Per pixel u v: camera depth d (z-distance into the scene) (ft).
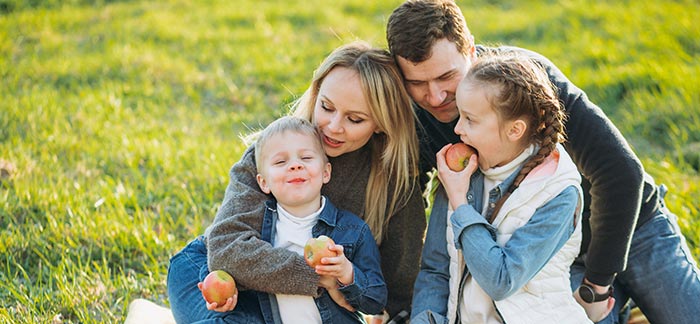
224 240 9.62
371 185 10.46
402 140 10.12
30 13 30.55
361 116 9.80
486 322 9.23
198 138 20.39
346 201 10.50
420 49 9.44
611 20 28.55
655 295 10.28
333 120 9.85
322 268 9.07
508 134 8.98
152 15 31.40
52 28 29.09
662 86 22.04
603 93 22.45
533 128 9.04
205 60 26.78
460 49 9.64
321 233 9.84
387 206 10.57
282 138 9.71
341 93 9.69
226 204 9.98
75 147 18.65
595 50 25.49
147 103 22.74
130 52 26.37
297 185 9.61
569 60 25.32
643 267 10.29
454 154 9.34
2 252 13.69
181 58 26.68
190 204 16.25
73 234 14.38
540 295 9.14
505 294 8.78
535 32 28.37
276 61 26.78
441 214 9.86
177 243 14.49
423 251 10.05
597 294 9.84
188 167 18.17
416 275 11.12
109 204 15.64
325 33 30.04
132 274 13.64
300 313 9.50
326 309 9.57
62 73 24.40
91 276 13.23
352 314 9.81
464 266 9.45
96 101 22.00
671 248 10.34
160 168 18.07
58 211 15.23
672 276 10.20
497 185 9.25
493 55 9.45
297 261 9.36
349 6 33.81
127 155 18.42
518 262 8.69
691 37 25.84
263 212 9.85
